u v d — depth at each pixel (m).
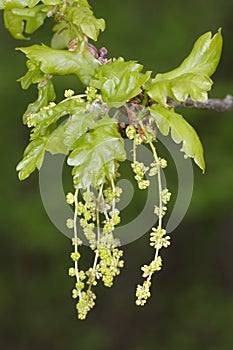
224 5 10.78
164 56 10.30
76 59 3.05
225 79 10.34
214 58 3.05
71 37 3.30
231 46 10.51
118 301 11.93
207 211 9.88
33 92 10.07
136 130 2.83
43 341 11.38
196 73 3.02
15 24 3.59
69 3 3.19
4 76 10.02
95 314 11.84
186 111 9.80
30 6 3.18
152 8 10.77
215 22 10.70
